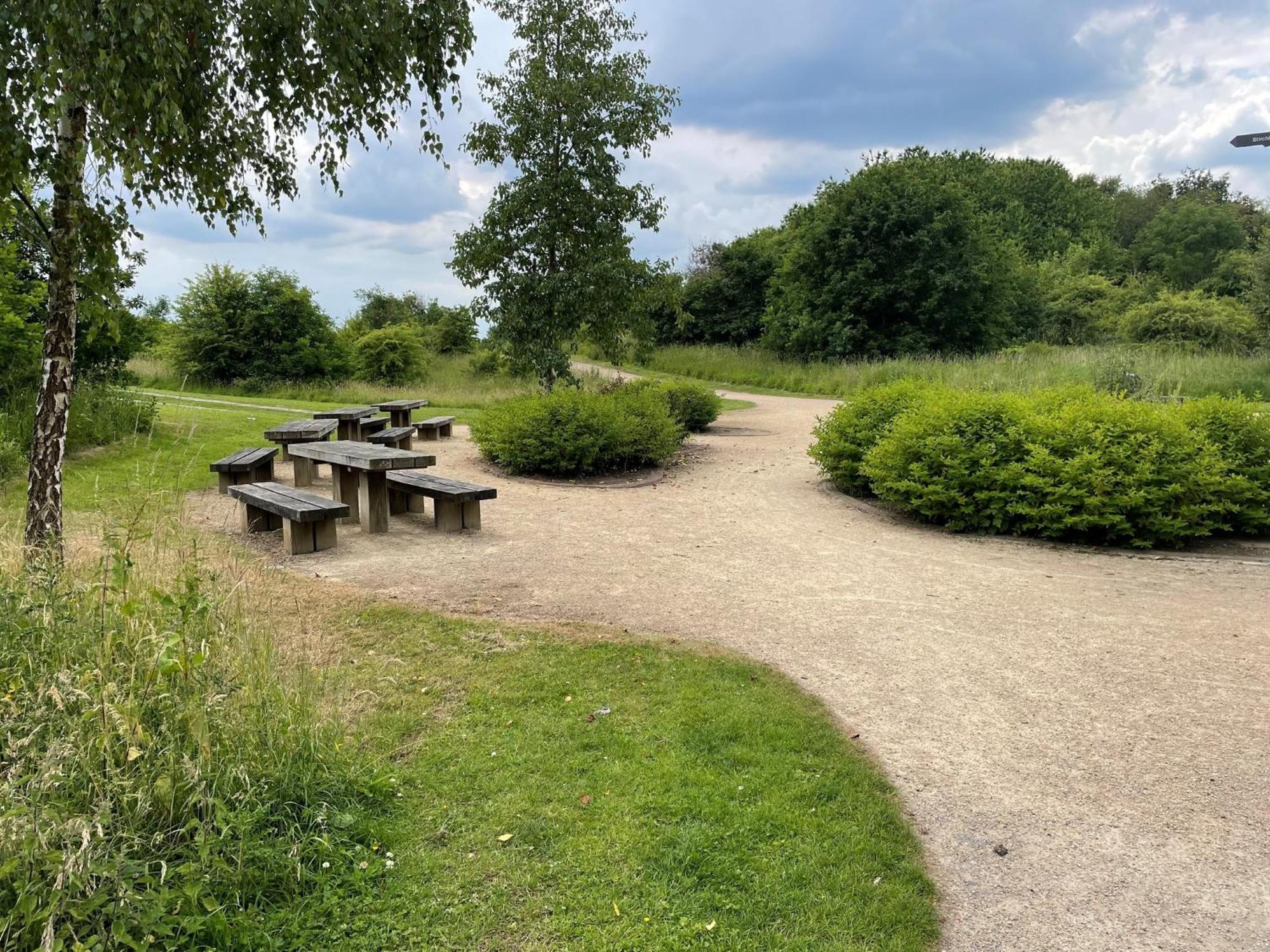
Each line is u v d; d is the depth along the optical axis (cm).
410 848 273
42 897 212
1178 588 600
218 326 2611
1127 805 311
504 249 1525
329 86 500
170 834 247
